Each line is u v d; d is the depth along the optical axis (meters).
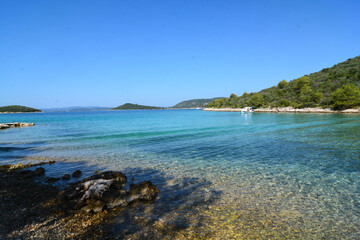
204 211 7.20
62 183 10.18
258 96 126.69
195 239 5.68
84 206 7.36
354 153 14.97
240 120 53.69
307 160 13.53
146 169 12.31
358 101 68.44
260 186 9.40
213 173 11.35
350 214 6.94
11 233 5.92
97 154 16.44
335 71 118.88
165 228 6.19
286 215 6.91
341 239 5.70
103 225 6.39
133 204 7.75
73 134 29.31
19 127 43.47
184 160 14.27
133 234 5.91
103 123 51.44
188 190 9.04
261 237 5.78
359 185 9.34
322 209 7.29
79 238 5.72
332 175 10.68
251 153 15.89
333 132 25.50
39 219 6.74
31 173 11.52
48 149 18.62
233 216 6.86
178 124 44.22
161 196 8.44
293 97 107.44
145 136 25.94
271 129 31.33
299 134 24.86
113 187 8.58
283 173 11.12
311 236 5.82
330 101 79.94
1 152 17.62
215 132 29.17
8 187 9.58
